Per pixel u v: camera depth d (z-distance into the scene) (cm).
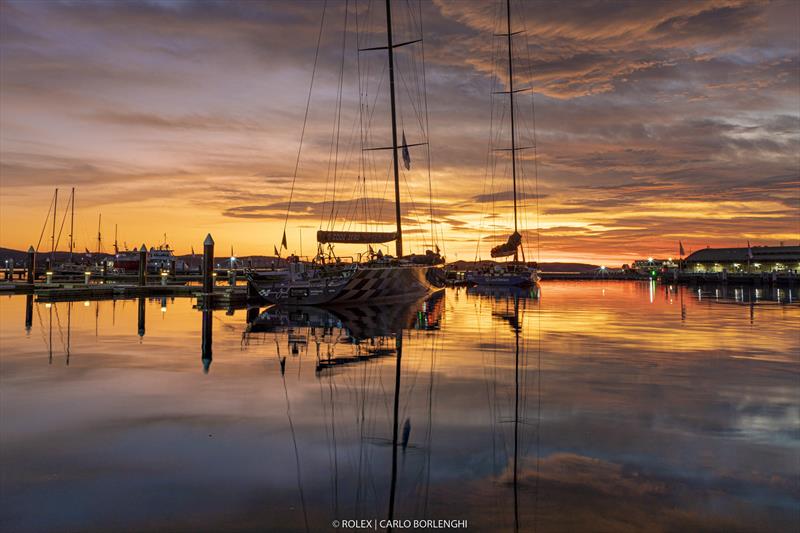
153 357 1122
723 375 920
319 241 2800
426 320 2000
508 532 370
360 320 2000
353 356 1143
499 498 423
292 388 826
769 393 782
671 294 4769
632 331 1620
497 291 5228
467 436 584
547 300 3559
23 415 665
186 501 421
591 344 1329
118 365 1025
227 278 7706
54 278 6931
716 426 613
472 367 1008
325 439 576
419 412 685
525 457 514
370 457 519
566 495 428
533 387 828
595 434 587
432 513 399
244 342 1356
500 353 1185
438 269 4119
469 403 731
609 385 841
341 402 739
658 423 627
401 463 502
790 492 431
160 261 9125
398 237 3338
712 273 10619
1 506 410
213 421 643
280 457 520
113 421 641
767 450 531
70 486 448
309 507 411
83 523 384
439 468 489
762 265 10831
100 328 1672
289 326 1761
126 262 8881
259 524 384
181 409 699
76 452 531
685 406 705
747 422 630
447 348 1258
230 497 429
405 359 1102
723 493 429
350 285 2725
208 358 1109
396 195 3403
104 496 429
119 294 3731
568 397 761
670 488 439
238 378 901
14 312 2258
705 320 2017
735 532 367
